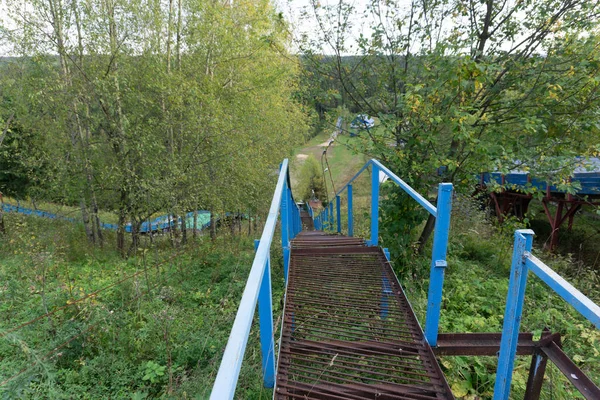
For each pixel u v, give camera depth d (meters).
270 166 13.78
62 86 8.02
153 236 9.05
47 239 7.75
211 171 9.42
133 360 3.47
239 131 9.52
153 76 8.36
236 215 12.48
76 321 3.78
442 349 2.10
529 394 1.88
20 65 8.85
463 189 5.24
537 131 4.50
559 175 4.36
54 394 2.74
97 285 5.49
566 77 4.28
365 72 5.41
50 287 5.05
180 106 8.18
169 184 8.00
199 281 6.02
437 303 2.06
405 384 1.88
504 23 4.82
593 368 2.93
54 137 9.86
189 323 4.16
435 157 4.61
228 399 0.64
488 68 3.96
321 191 29.05
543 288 4.64
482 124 4.85
